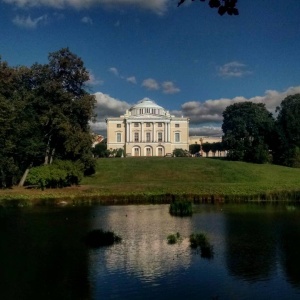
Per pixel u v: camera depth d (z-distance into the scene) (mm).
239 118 157500
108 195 58594
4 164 60719
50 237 33219
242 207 51312
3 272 24203
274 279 22906
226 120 166125
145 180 77188
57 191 61938
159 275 23531
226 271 24141
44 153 69438
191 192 60031
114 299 20266
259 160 93062
